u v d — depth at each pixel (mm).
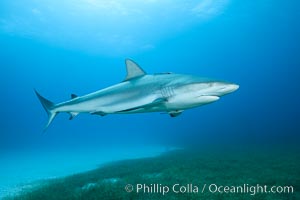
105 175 12117
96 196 7527
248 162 14148
